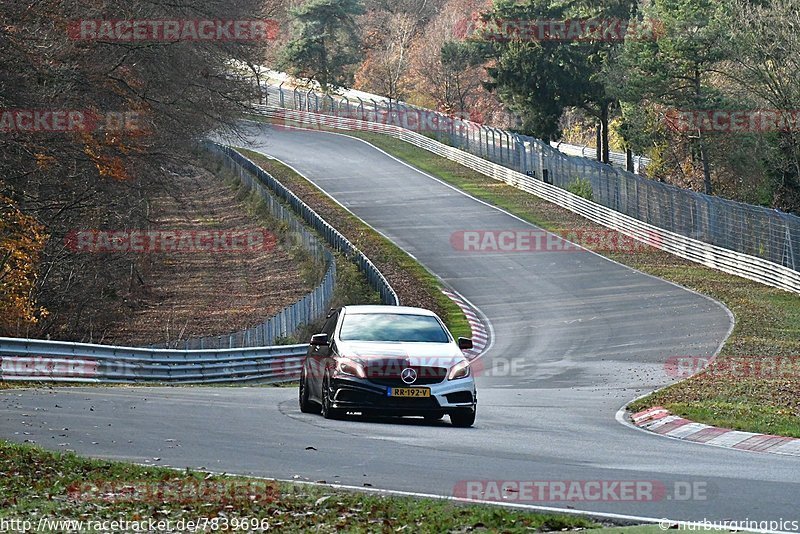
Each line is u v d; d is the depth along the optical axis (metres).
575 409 55.00
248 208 184.12
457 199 190.25
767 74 180.62
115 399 51.38
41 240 92.19
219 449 35.03
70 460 30.56
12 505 23.98
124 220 115.38
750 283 131.62
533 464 32.72
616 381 74.12
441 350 44.88
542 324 108.81
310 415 46.97
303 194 193.12
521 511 24.42
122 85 97.44
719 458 35.34
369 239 157.75
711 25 178.75
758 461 34.69
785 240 133.12
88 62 90.94
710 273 138.50
